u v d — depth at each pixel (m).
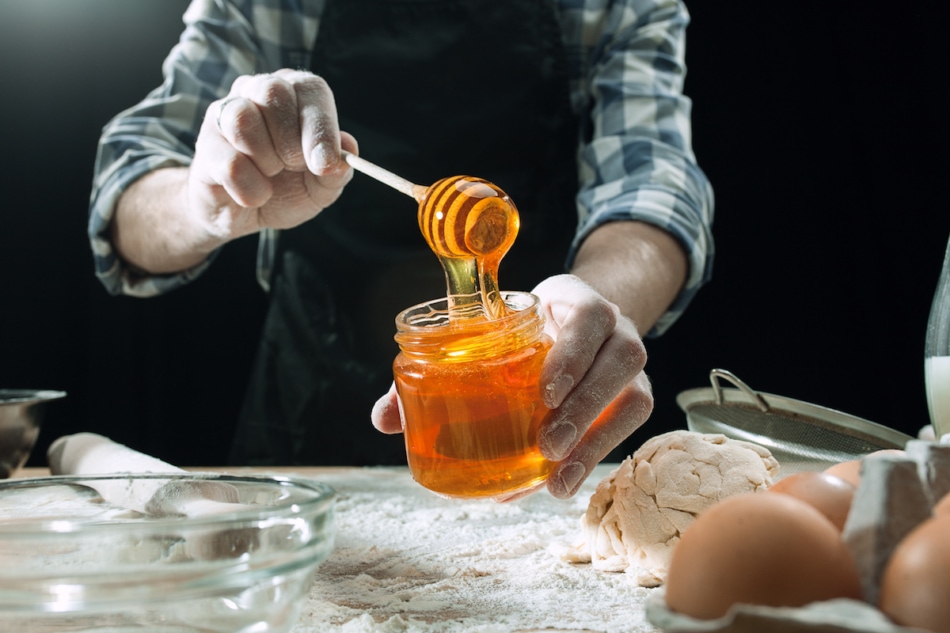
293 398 2.20
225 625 0.63
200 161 1.40
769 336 3.87
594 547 1.05
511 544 1.15
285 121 1.25
